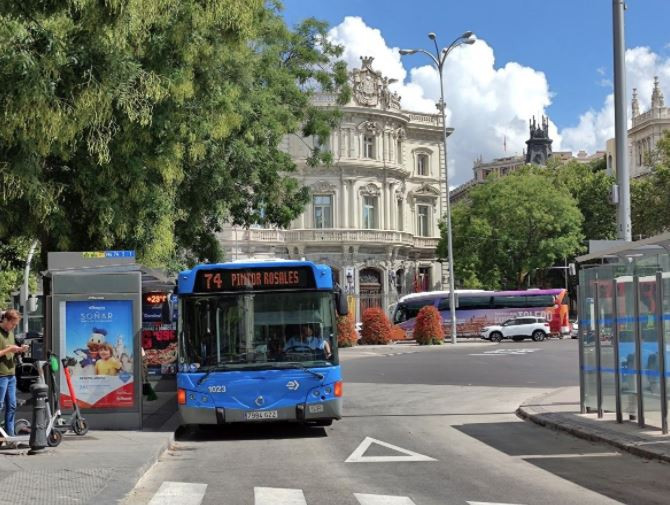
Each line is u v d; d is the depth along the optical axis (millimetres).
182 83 14773
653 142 92250
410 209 76062
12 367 12500
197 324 14297
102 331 14961
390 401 21094
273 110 26719
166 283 19031
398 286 73750
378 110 70625
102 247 18219
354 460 11797
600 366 15375
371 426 16062
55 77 11844
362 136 70562
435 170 78062
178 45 14547
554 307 62281
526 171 78062
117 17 11734
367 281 70938
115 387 14883
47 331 15461
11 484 9359
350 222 69812
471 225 66562
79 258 15469
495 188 66938
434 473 10586
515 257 67312
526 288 74812
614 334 14570
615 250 13828
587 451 12391
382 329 54938
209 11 14523
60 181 16281
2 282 47594
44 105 11781
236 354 14203
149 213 18438
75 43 12320
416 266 75750
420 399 21469
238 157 24891
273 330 14336
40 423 11750
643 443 12156
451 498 8875
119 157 15773
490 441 13680
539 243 65500
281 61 31609
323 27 32875
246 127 25047
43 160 14977
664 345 12781
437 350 47094
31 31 11703
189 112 17438
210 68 17453
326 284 14586
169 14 14109
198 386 14023
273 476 10523
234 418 13984
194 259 29891
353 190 69938
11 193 13438
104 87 12414
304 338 14359
